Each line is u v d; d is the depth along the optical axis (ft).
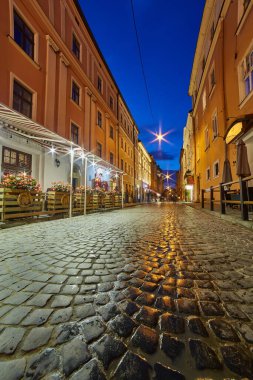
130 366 3.59
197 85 63.31
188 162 96.94
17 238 13.64
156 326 4.61
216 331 4.41
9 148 28.78
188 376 3.39
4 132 26.84
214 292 6.11
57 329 4.56
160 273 7.61
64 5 41.34
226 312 5.10
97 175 54.75
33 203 22.38
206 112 51.31
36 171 33.78
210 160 48.08
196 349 3.93
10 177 20.04
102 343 4.13
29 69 32.07
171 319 4.85
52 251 10.53
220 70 37.68
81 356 3.82
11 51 28.60
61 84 39.96
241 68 30.07
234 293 6.03
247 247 10.78
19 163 30.53
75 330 4.51
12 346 4.09
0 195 18.37
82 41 49.44
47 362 3.70
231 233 14.34
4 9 27.45
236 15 30.83
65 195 28.73
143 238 13.50
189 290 6.25
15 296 6.00
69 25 43.32
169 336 4.29
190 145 84.89
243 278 7.04
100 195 41.24
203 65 54.24
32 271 7.88
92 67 54.75
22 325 4.70
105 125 64.95
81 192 34.24
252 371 3.46
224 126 36.01
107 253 10.16
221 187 23.12
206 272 7.61
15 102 29.91
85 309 5.31
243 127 23.93
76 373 3.48
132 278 7.20
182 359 3.72
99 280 7.06
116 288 6.46
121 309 5.30
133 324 4.70
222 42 36.35
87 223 20.95
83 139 49.34
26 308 5.38
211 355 3.79
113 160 72.59
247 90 29.09
